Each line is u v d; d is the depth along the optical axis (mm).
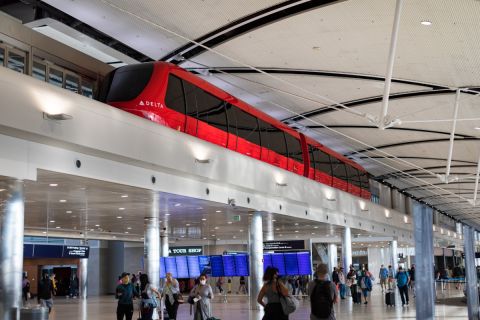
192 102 21531
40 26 26125
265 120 27938
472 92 27234
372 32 21312
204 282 16766
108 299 42688
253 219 25922
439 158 44031
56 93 14109
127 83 19844
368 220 41812
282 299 10203
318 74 26578
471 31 20312
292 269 28766
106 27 23781
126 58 29047
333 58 24406
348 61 24562
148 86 19625
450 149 28844
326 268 10484
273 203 26766
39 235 37438
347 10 19781
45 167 14328
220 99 23750
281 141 29453
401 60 23688
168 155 18156
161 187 18594
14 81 13016
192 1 20391
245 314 24359
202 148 20109
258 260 26016
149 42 24922
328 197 32438
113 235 42625
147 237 27281
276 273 10367
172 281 19938
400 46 22266
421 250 13086
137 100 19328
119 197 20234
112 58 29750
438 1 18219
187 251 34406
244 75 27797
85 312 27922
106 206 23109
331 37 22234
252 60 25453
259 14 20766
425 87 27000
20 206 13719
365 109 31328
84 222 31109
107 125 15648
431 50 22359
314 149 34156
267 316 10195
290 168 30141
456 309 27156
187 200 21250
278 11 20750
